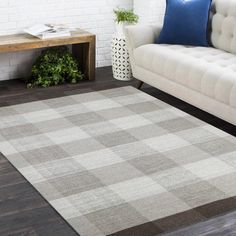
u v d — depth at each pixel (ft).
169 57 14.82
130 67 17.51
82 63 17.80
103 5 18.80
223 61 14.32
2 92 16.24
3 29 17.11
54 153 12.17
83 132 13.35
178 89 14.69
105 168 11.53
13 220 9.58
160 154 12.22
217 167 11.64
